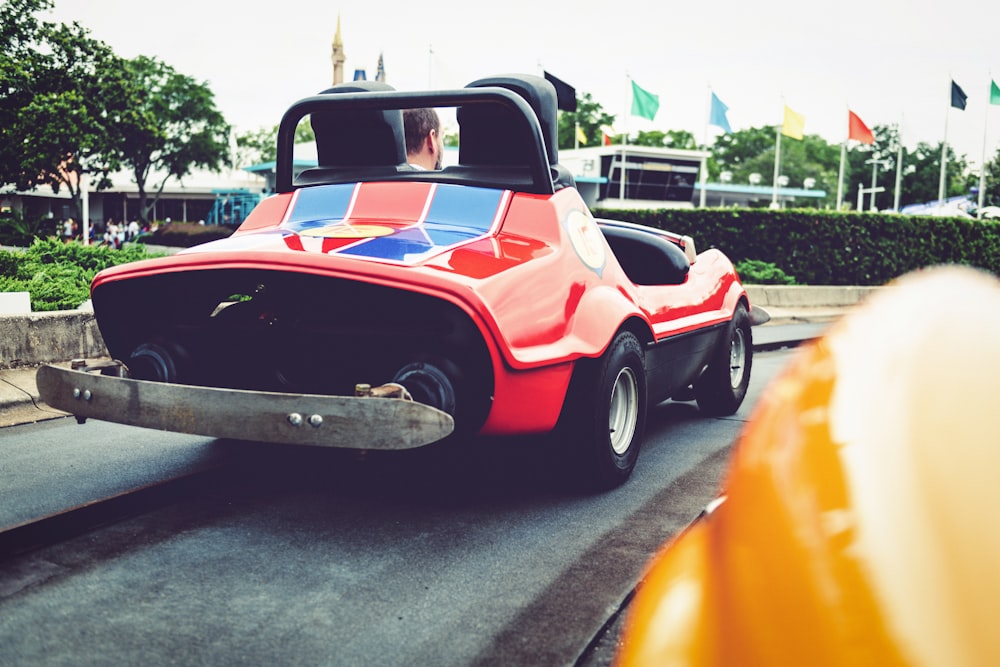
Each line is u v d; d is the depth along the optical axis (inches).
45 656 99.0
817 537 27.1
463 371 139.2
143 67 2586.1
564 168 185.6
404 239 150.6
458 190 168.2
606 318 160.1
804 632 26.5
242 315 163.2
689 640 34.7
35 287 362.9
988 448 24.8
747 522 31.0
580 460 165.2
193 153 2637.8
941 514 24.6
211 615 111.3
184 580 123.0
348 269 133.4
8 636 104.2
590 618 112.7
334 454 191.9
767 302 687.1
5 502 153.6
